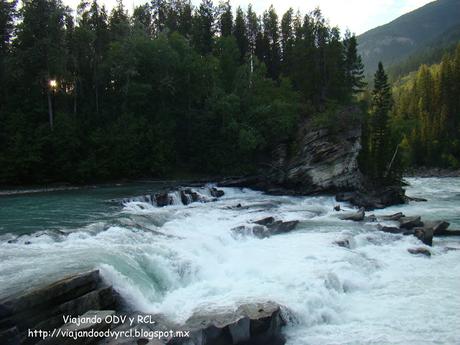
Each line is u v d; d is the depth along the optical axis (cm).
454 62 14088
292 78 8500
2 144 4897
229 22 9600
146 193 4384
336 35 8188
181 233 2645
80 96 6419
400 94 16962
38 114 5506
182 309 1608
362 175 5728
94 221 2775
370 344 1496
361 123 5931
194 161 6494
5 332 1166
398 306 1827
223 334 1404
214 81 6988
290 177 5506
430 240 2812
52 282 1405
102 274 1600
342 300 1889
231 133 6338
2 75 5494
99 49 6738
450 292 1981
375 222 3362
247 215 3434
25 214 3072
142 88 6125
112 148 5531
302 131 6038
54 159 5112
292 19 10138
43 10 5397
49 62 5269
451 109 13400
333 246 2545
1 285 1435
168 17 9412
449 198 5769
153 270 1888
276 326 1519
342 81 7800
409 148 12069
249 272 2073
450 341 1513
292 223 3078
